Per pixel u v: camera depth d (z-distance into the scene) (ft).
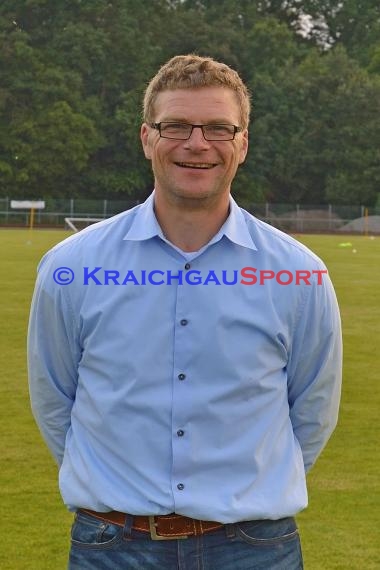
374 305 65.82
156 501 11.30
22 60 232.53
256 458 11.54
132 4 255.70
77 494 11.78
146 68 245.24
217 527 11.41
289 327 11.87
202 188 11.51
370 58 290.35
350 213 232.53
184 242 11.84
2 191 230.89
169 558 11.43
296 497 11.78
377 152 240.53
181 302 11.57
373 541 20.88
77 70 241.14
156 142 11.60
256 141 242.78
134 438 11.48
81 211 228.22
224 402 11.48
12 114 230.89
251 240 11.88
